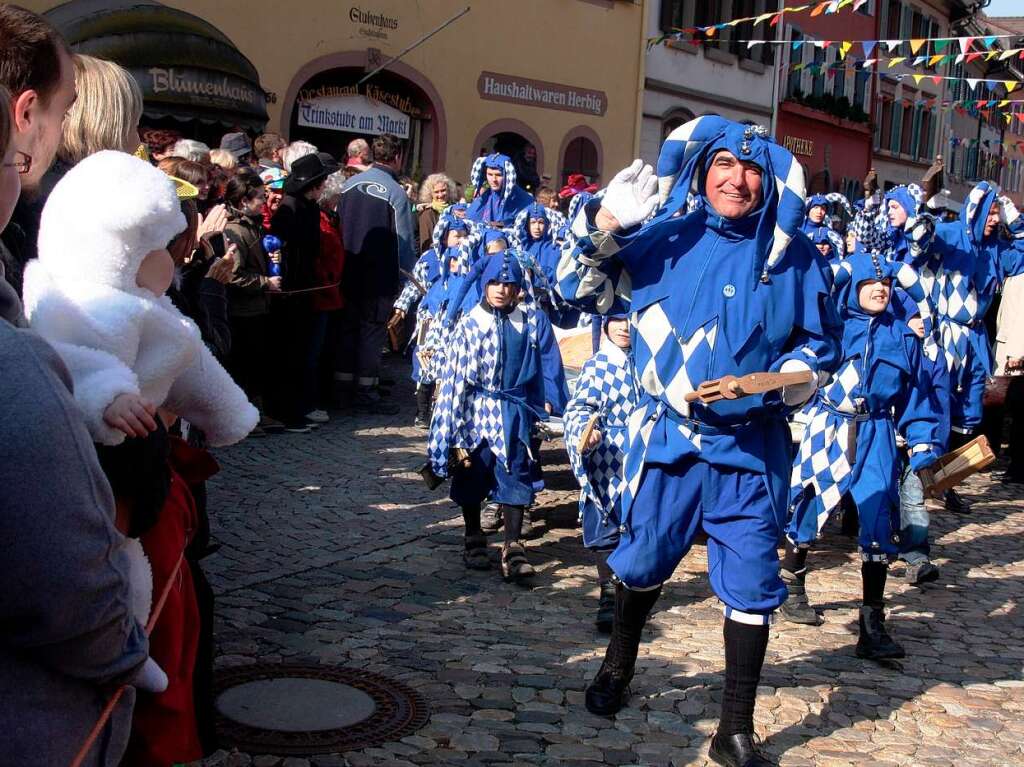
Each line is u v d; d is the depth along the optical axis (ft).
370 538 22.38
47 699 6.16
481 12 66.08
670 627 18.51
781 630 19.20
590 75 75.72
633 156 81.35
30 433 5.74
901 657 17.65
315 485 26.35
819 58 112.98
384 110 61.82
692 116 90.07
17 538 5.72
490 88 67.56
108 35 41.01
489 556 20.94
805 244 13.87
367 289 36.14
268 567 20.08
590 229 13.61
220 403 9.62
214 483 25.95
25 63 8.09
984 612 20.95
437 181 43.65
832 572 23.02
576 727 14.42
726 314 13.47
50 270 8.16
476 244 29.40
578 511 25.79
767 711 15.49
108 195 8.13
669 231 13.78
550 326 21.25
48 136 8.34
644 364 13.87
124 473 8.22
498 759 13.39
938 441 20.24
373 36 59.31
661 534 13.94
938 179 40.16
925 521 21.57
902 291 19.49
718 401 13.38
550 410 21.06
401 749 13.42
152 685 8.23
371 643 16.81
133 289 8.38
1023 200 166.81
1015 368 33.53
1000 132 162.40
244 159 34.86
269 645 16.44
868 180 51.62
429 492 26.27
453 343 20.38
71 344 7.90
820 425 18.94
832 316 13.96
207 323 14.80
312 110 57.72
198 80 43.09
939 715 15.84
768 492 13.69
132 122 10.57
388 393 39.63
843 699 16.17
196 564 10.80
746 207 13.47
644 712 15.01
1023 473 33.91
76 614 6.00
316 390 33.86
